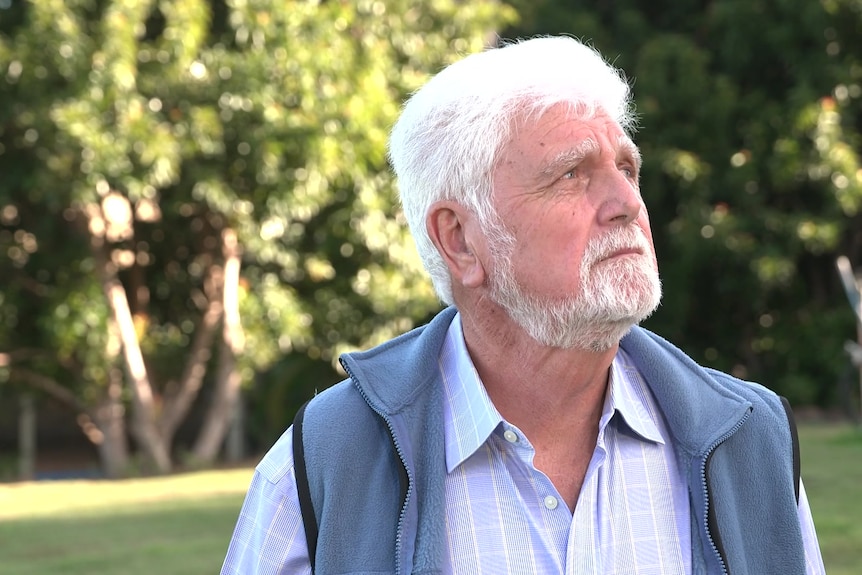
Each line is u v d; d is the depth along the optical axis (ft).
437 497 6.05
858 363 42.63
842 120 48.80
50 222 41.45
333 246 43.01
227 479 37.40
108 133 35.40
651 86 50.62
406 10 41.73
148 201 41.01
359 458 6.23
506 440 6.26
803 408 50.47
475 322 6.37
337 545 6.05
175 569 20.45
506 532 6.13
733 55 50.83
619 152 6.19
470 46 42.96
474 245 6.19
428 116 6.33
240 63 37.78
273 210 38.42
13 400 48.78
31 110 36.42
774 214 49.21
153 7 38.60
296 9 38.27
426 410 6.36
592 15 54.03
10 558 22.41
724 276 51.52
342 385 6.67
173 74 37.24
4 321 41.98
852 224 52.11
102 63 35.65
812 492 25.88
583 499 6.16
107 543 23.84
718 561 6.04
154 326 45.88
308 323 42.83
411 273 41.88
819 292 53.16
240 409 47.55
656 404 6.57
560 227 5.91
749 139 49.98
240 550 6.49
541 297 5.93
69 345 41.06
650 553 6.16
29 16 35.78
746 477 6.32
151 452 41.75
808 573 6.50
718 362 54.49
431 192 6.33
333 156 38.01
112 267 42.24
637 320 5.99
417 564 5.88
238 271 42.60
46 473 46.42
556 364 6.16
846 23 48.52
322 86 38.40
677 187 50.83
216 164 39.11
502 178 6.02
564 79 6.08
